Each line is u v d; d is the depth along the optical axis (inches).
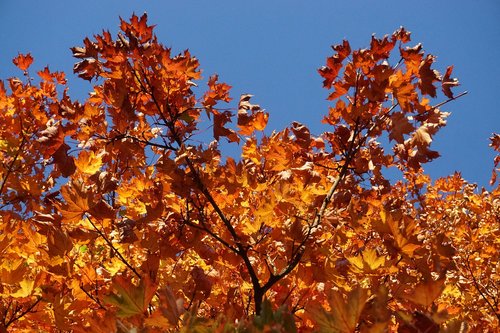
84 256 135.8
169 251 117.0
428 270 81.7
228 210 130.4
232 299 118.0
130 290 57.1
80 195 105.0
